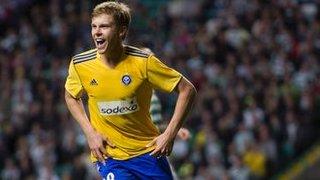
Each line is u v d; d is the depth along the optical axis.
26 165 29.92
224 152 28.34
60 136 30.45
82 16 36.94
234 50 34.69
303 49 33.97
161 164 10.50
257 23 35.72
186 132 12.98
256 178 27.56
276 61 33.12
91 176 27.86
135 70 10.16
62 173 29.42
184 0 38.94
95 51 10.37
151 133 10.49
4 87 34.28
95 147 10.27
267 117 29.48
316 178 29.03
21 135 31.39
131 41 34.28
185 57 34.59
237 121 29.25
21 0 39.31
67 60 34.88
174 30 37.12
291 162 29.12
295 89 31.23
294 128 29.48
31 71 35.12
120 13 10.02
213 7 38.84
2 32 38.59
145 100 10.33
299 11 36.34
